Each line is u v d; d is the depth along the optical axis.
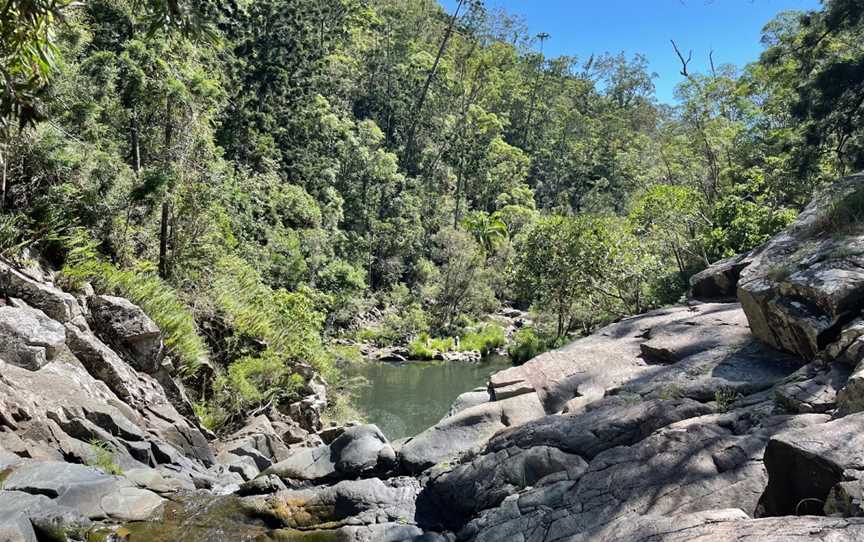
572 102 81.50
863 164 19.05
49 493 5.45
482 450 6.20
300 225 34.88
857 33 19.66
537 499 4.80
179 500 6.30
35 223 10.13
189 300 13.31
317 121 42.41
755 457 4.36
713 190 28.02
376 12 65.44
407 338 35.62
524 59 78.31
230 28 36.06
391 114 55.06
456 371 28.12
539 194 67.25
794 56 22.11
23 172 10.52
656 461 4.62
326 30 52.97
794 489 3.72
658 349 7.46
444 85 60.62
